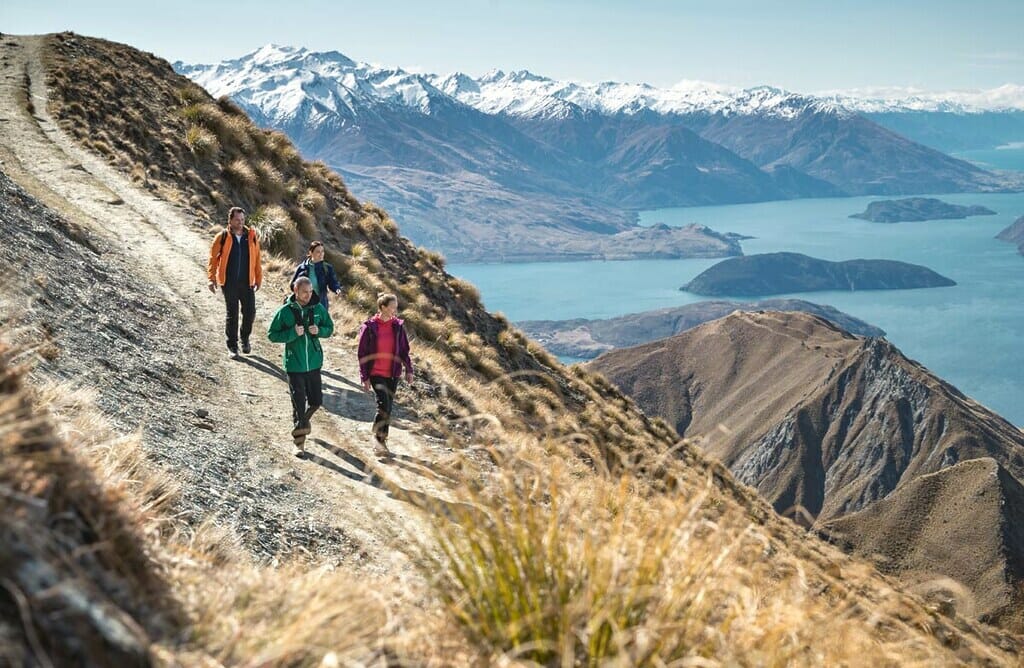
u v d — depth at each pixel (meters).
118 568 3.14
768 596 3.92
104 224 20.48
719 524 3.90
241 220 15.12
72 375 9.75
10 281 10.70
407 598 4.63
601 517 4.11
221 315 17.39
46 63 33.56
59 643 2.42
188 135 30.67
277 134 37.44
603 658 3.27
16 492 2.78
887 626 3.75
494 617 3.64
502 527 3.84
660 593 3.57
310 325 11.59
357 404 14.73
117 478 5.77
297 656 3.25
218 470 9.45
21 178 21.39
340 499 10.11
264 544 7.82
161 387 11.68
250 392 13.70
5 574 2.43
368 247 33.91
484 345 32.34
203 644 3.13
